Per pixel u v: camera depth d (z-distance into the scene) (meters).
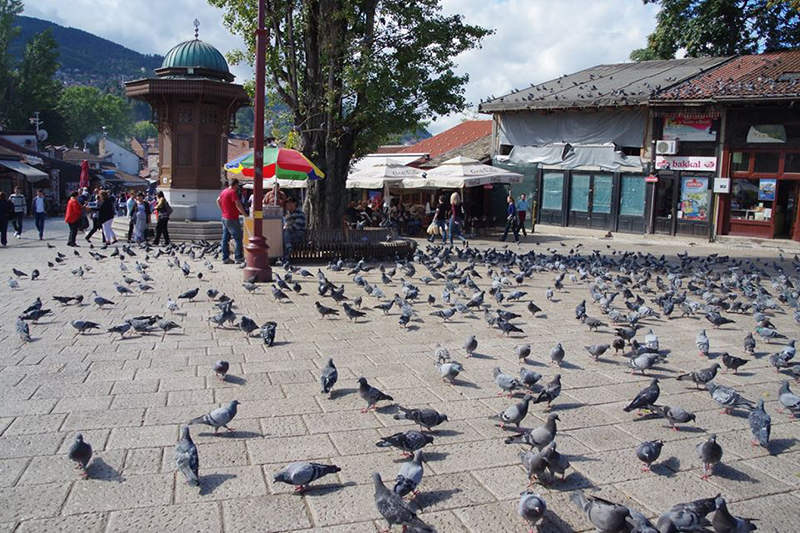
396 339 9.76
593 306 12.89
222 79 26.14
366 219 27.72
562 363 8.67
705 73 29.45
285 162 17.56
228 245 17.61
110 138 115.31
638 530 4.01
